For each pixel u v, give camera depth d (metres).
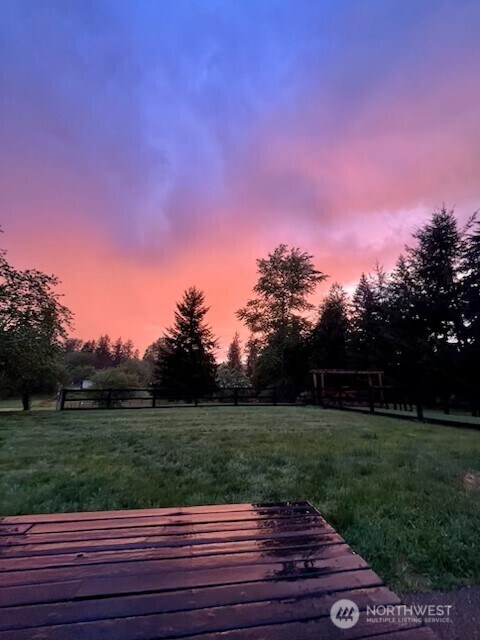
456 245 18.44
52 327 13.40
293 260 26.77
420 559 2.19
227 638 1.14
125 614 1.26
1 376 12.50
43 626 1.19
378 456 4.79
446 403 12.07
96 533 1.98
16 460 4.61
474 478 3.81
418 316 19.23
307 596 1.37
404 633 1.19
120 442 5.92
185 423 8.57
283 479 3.74
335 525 2.63
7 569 1.57
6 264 12.60
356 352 23.42
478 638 1.62
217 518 2.22
